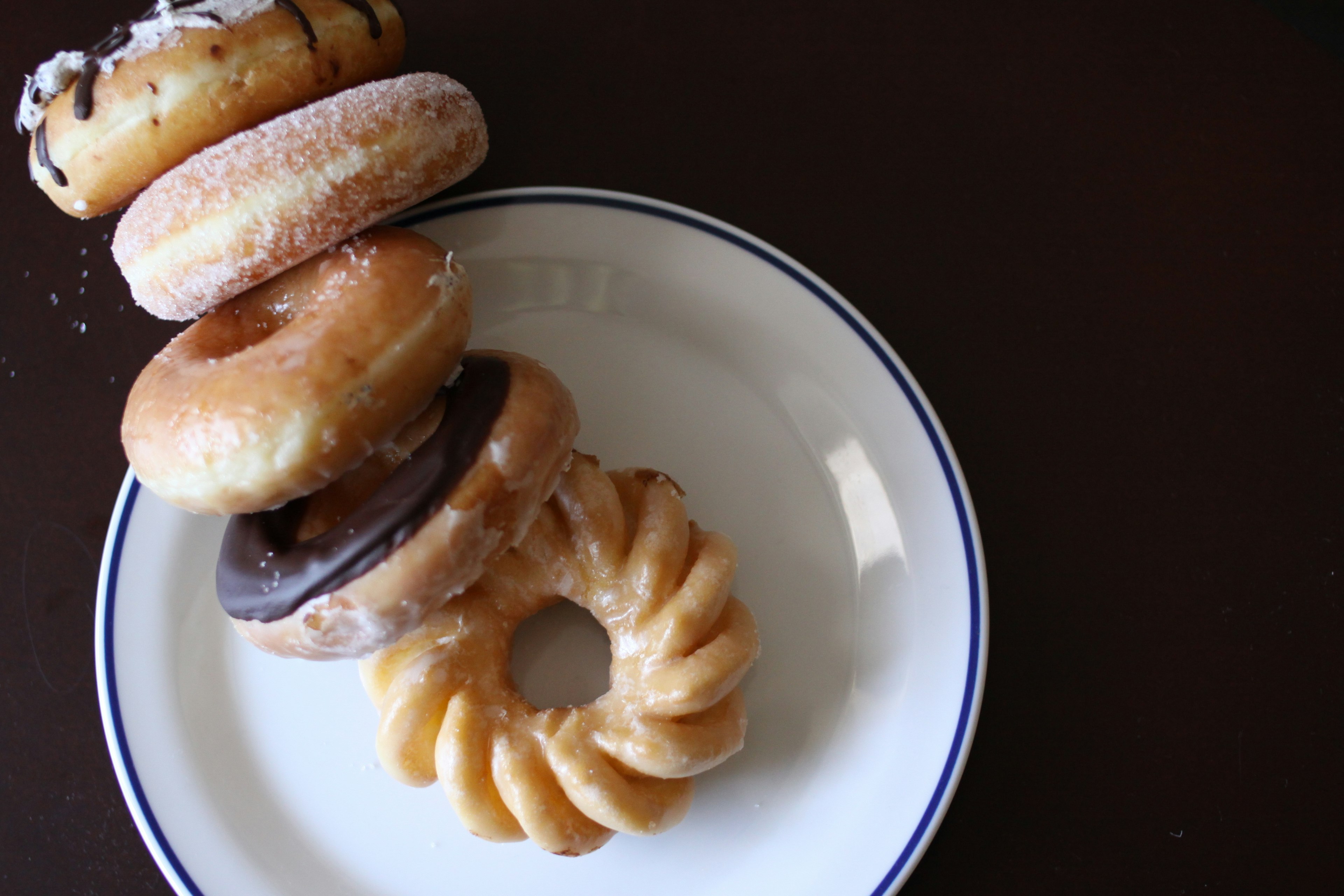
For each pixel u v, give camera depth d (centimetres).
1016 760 41
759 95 46
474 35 46
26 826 41
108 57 36
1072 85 46
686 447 43
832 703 41
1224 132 46
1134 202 45
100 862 41
